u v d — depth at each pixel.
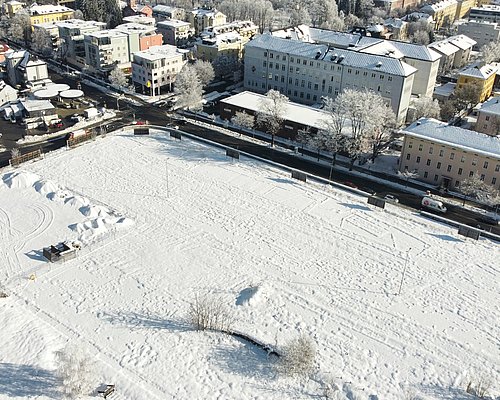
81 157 109.69
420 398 56.22
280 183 101.81
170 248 80.56
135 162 108.00
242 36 196.75
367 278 75.44
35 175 99.31
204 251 80.19
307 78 147.75
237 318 66.69
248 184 100.88
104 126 127.94
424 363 61.03
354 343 63.50
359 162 114.31
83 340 62.25
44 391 54.91
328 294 71.81
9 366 57.88
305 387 56.97
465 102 148.75
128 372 58.03
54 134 122.50
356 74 138.25
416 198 99.94
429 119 112.06
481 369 60.44
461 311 69.50
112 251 79.44
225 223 87.75
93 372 55.88
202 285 72.62
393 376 59.00
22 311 66.62
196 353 61.00
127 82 162.25
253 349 61.91
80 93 143.25
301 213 91.62
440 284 74.62
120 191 96.75
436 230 88.12
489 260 80.44
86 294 70.12
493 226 91.00
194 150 114.69
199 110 140.00
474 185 97.38
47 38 192.62
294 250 81.25
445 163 103.50
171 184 99.69
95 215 88.06
